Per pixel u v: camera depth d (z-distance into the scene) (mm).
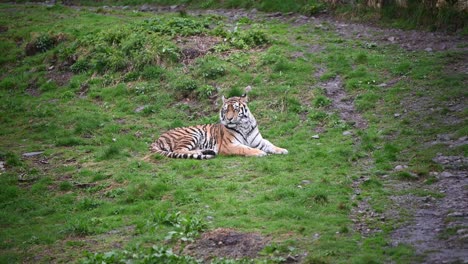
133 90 19297
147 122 17297
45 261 9875
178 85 18734
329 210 10852
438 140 13938
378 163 13094
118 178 13203
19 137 17250
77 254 10016
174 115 17578
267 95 17609
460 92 16219
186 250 9758
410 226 10031
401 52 19609
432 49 19625
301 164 13422
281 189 11703
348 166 13141
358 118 15938
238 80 18641
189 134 15016
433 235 9602
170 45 20594
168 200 11875
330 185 11961
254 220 10648
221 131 14852
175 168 13633
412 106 15984
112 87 19750
